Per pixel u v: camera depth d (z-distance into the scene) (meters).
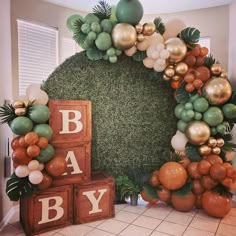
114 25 1.86
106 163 2.19
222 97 1.91
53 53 2.99
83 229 1.75
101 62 2.11
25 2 2.68
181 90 2.06
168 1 2.88
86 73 2.08
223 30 2.95
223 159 2.08
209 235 1.68
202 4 2.95
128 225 1.82
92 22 1.83
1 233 1.77
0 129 1.91
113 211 1.95
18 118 1.60
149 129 2.27
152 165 2.29
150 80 2.23
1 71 2.01
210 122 1.96
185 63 2.00
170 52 1.90
